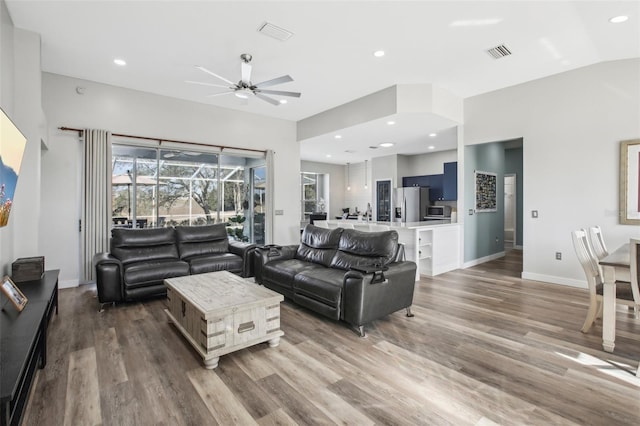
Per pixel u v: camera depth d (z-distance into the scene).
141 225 5.32
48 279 3.04
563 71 4.46
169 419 1.75
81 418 1.76
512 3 2.90
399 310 3.24
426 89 4.86
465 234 5.86
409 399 1.92
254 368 2.30
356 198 10.93
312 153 8.77
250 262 4.59
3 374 1.32
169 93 5.25
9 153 2.24
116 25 3.28
